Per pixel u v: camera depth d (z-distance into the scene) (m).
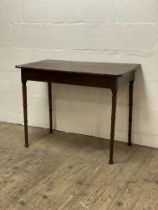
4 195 2.02
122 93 2.75
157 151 2.68
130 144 2.79
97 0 2.64
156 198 1.98
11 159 2.53
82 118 3.00
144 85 2.64
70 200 1.96
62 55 2.93
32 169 2.37
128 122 2.80
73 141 2.89
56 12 2.84
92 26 2.72
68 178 2.23
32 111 3.24
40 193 2.04
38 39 3.00
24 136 2.97
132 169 2.36
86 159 2.53
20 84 3.22
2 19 3.11
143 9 2.49
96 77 2.28
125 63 2.66
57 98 3.06
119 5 2.57
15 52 3.15
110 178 2.23
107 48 2.71
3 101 3.38
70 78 2.38
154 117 2.69
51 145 2.81
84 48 2.81
